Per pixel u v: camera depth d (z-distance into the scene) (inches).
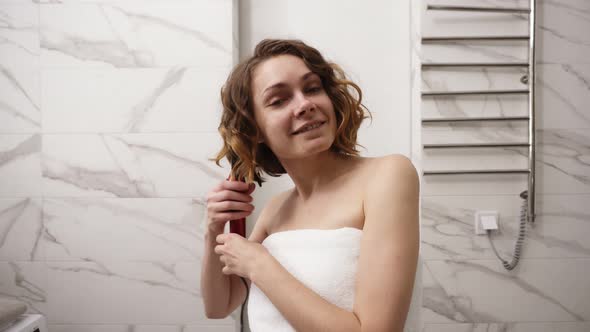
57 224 71.0
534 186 64.9
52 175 70.8
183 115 70.0
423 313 67.4
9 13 70.5
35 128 70.7
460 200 66.9
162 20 69.8
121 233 70.7
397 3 72.6
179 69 69.9
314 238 27.4
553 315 66.6
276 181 74.4
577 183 66.8
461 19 66.4
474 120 66.0
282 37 73.6
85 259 70.9
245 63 30.5
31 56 70.6
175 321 70.2
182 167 70.2
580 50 66.4
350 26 73.1
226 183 32.3
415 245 24.5
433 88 66.6
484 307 67.0
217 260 33.6
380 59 72.9
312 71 29.2
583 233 66.7
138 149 70.3
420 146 67.5
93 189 70.7
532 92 64.5
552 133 66.9
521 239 65.3
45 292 71.1
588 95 66.4
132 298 70.7
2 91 70.9
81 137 70.7
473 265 66.9
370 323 22.5
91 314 70.8
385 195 25.2
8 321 53.5
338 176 30.2
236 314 70.1
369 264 23.7
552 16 66.4
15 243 71.1
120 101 70.2
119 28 70.1
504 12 65.8
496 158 66.6
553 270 66.8
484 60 66.3
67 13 70.2
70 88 70.5
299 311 23.7
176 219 70.2
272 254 29.2
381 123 73.0
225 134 32.4
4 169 71.1
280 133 28.4
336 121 31.6
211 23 69.7
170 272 70.4
